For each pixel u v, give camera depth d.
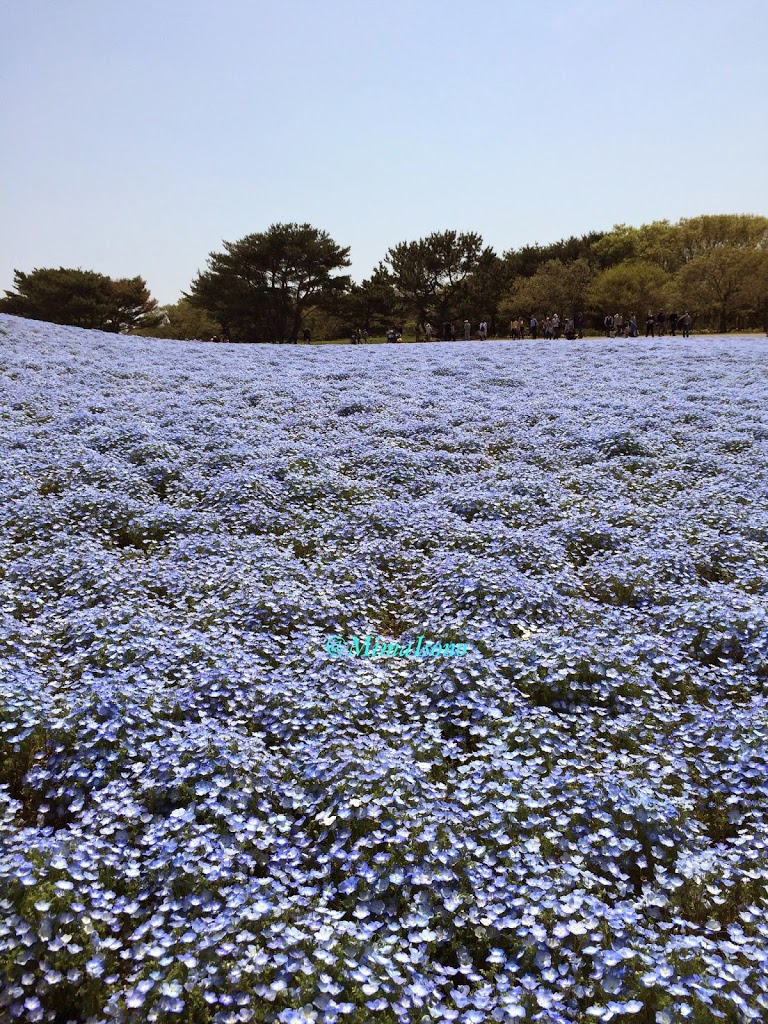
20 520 10.90
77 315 85.19
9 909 4.37
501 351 40.06
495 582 9.29
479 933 4.71
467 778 6.11
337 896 5.08
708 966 4.41
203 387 22.69
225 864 5.03
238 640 8.09
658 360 33.09
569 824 5.61
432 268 88.25
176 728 6.39
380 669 7.62
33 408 18.16
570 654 7.68
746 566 10.22
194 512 11.98
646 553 10.61
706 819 6.07
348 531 11.55
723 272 81.56
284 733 6.57
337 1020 4.03
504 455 16.30
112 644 7.58
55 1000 4.15
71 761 5.99
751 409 20.56
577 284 85.44
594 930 4.70
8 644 7.47
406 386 24.70
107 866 4.98
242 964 4.23
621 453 16.17
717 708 7.23
